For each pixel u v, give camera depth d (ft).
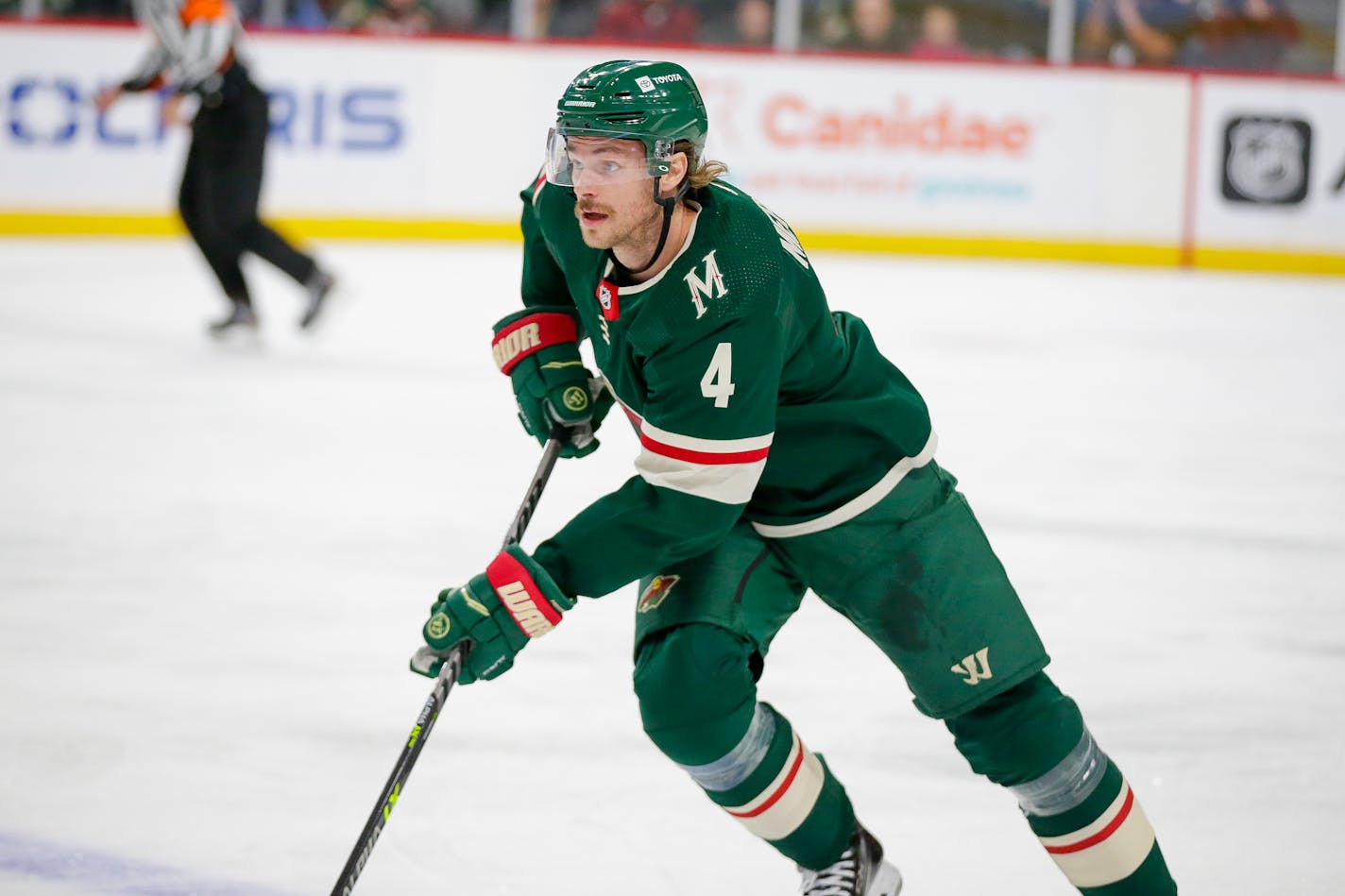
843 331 21.65
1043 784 21.30
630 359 20.61
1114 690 33.50
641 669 20.99
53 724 30.42
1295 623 38.37
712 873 25.18
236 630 36.35
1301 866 25.64
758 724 21.18
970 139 101.04
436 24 108.06
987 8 108.99
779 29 109.29
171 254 96.37
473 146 100.94
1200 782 28.91
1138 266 102.01
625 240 19.65
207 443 54.80
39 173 97.76
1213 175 101.60
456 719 31.32
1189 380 69.31
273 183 99.40
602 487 49.83
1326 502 50.44
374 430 57.36
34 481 49.21
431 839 26.09
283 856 25.34
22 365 66.69
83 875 24.48
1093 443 57.57
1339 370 72.49
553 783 28.45
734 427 19.48
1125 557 43.70
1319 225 101.76
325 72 99.09
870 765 29.50
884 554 21.18
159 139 98.68
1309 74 109.29
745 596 21.33
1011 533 45.85
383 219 100.73
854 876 22.12
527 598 20.13
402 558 42.27
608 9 108.78
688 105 19.38
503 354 24.38
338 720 31.12
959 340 76.43
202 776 28.30
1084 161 101.45
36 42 96.48
